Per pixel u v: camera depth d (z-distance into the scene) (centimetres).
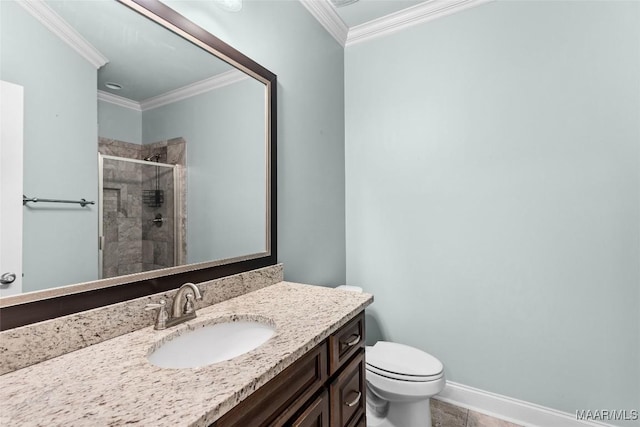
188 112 115
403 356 159
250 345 101
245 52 142
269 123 151
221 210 127
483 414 179
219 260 126
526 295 172
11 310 70
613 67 152
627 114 149
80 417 51
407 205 208
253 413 66
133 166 98
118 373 66
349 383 107
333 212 215
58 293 78
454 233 193
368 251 223
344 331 105
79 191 85
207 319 100
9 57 72
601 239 155
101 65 90
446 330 195
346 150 232
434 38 199
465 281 189
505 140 177
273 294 131
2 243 70
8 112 71
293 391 79
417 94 205
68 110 83
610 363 153
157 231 104
